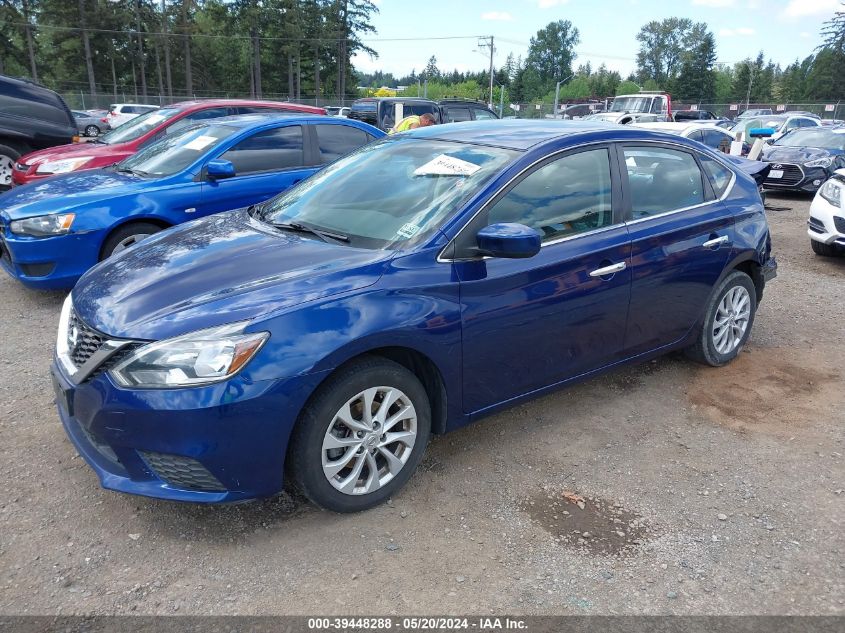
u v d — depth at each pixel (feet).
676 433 12.65
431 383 10.38
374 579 8.57
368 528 9.57
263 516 9.78
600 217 12.11
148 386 8.28
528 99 335.67
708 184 14.46
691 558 9.14
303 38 221.66
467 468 11.23
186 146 21.68
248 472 8.61
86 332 9.11
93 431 8.74
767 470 11.44
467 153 11.81
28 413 12.60
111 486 8.83
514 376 11.17
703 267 13.87
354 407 9.53
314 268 9.58
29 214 17.80
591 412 13.42
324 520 9.72
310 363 8.57
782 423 13.10
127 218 18.90
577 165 11.97
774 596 8.45
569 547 9.30
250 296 8.88
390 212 11.06
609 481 10.98
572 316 11.57
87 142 29.27
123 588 8.30
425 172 11.68
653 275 12.79
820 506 10.42
